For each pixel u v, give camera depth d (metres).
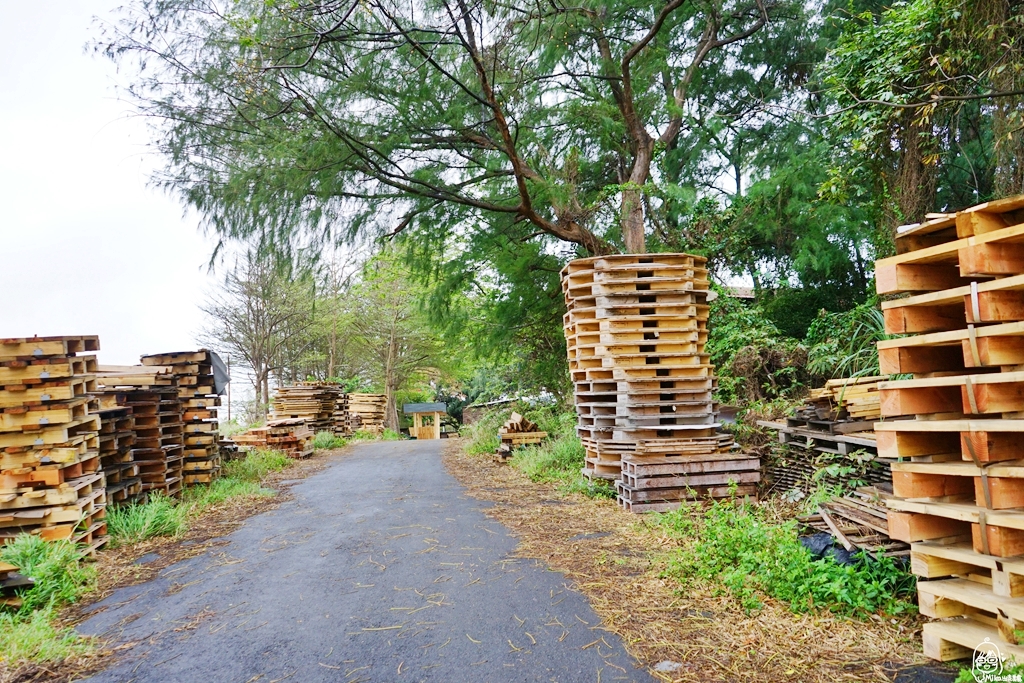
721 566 4.81
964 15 6.68
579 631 4.00
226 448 12.32
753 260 14.74
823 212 12.57
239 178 9.88
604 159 14.08
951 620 3.44
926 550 3.46
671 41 14.61
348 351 32.62
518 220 12.19
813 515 5.35
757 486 7.35
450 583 5.02
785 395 10.48
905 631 3.72
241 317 27.66
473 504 8.20
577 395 8.88
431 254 12.81
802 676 3.28
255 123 10.34
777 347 11.09
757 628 3.88
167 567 5.80
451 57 10.47
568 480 9.23
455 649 3.82
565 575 5.09
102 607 4.80
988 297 3.15
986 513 3.16
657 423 8.05
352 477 11.35
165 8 9.02
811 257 12.67
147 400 8.53
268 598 4.86
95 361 6.47
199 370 10.19
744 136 16.58
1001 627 3.08
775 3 13.77
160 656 3.88
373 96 10.30
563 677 3.41
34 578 4.79
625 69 12.27
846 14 12.84
